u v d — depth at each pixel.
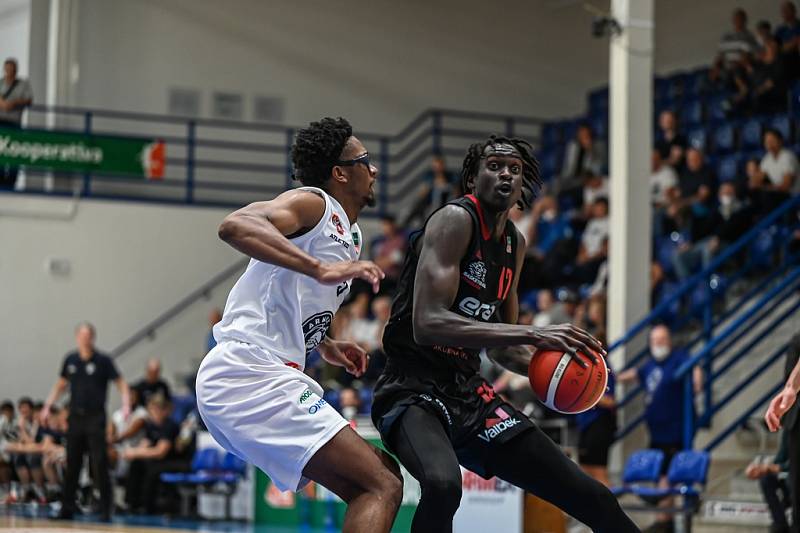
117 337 21.92
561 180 20.94
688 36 23.36
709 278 13.84
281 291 4.74
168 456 16.91
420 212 21.70
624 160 14.88
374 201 5.11
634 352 14.37
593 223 18.45
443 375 5.20
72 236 21.77
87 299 21.78
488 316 5.27
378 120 25.09
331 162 4.95
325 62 24.77
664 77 22.39
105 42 23.19
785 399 6.34
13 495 17.84
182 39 23.78
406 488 12.71
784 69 18.70
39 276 21.50
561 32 25.88
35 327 21.41
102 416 14.80
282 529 14.13
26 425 18.19
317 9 24.72
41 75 22.67
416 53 25.36
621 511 5.11
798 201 14.33
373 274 4.38
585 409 5.17
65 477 14.66
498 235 5.24
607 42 25.28
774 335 14.84
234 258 22.84
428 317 4.95
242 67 24.19
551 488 5.13
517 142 5.30
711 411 12.91
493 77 25.70
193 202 22.67
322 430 4.61
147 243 22.25
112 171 21.39
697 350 15.37
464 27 25.62
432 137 25.30
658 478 11.66
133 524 14.21
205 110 23.89
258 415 4.66
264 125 24.02
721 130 19.84
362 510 4.53
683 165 18.69
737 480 12.48
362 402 15.62
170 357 22.27
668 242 17.58
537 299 18.09
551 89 25.89
